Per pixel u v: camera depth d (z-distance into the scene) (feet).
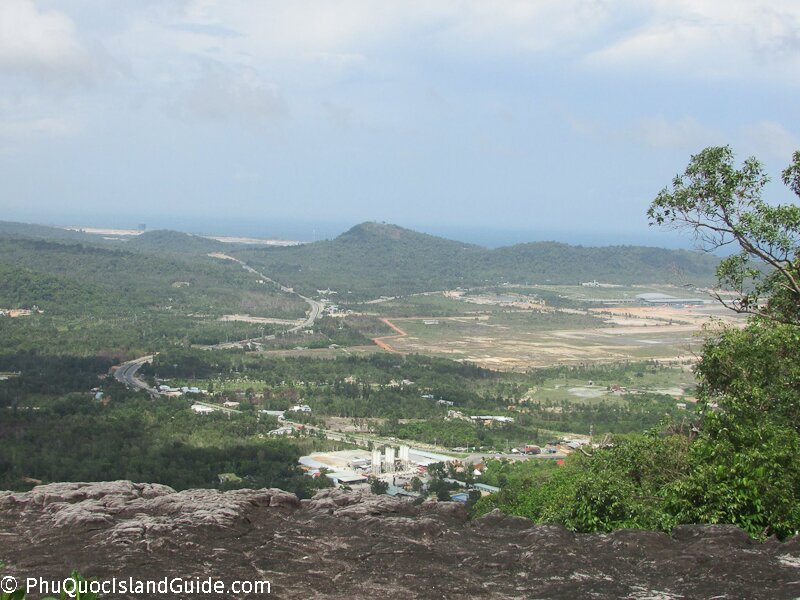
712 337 54.75
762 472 33.17
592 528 33.60
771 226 53.67
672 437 49.39
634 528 29.17
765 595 22.33
